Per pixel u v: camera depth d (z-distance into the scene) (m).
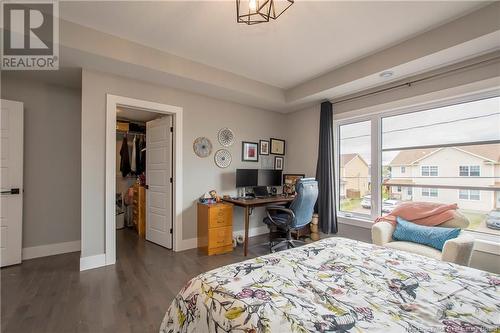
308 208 3.25
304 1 1.92
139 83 3.05
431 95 2.73
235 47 2.67
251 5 1.70
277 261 1.44
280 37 2.46
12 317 1.81
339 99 3.69
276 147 4.54
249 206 3.28
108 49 2.42
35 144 3.07
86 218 2.70
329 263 1.42
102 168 2.80
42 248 3.09
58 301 2.04
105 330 1.68
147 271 2.67
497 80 2.29
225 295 1.04
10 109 2.77
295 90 3.83
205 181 3.66
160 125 3.61
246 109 4.15
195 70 3.01
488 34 1.98
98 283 2.36
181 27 2.30
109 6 2.01
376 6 1.99
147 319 1.81
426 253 2.14
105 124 2.81
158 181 3.65
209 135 3.71
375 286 1.15
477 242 2.38
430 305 0.99
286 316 0.89
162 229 3.56
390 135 3.22
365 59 2.88
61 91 3.25
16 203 2.80
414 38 2.44
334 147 3.81
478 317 0.91
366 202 3.48
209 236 3.24
